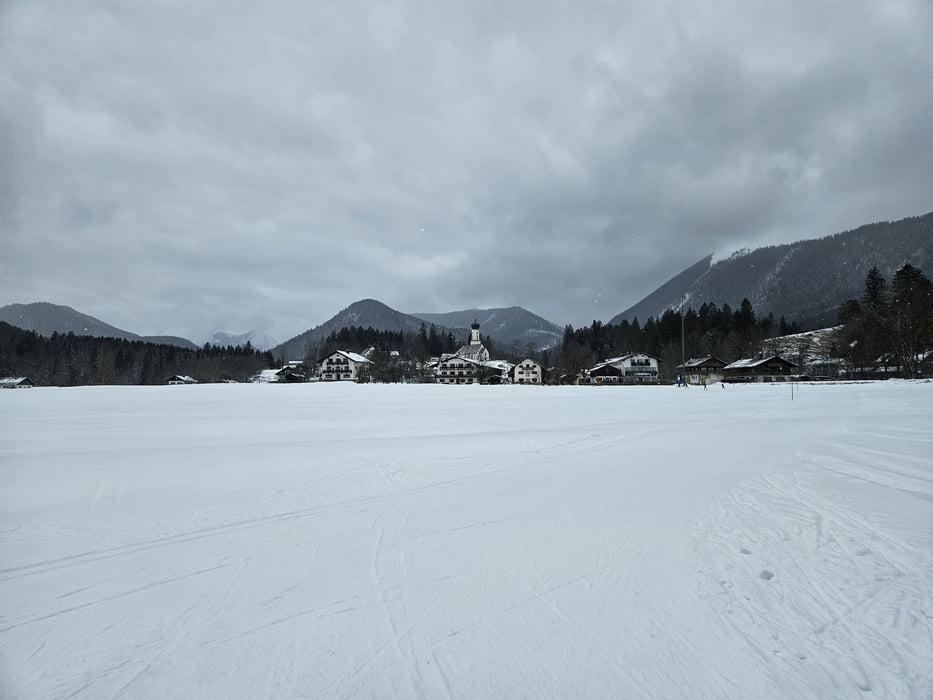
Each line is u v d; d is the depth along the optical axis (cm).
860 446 1145
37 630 396
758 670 327
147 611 425
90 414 2591
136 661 355
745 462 1000
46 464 1095
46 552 562
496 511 698
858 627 371
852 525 588
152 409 2950
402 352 14012
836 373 7331
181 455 1202
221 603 436
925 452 1056
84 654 364
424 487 859
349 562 522
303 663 349
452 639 373
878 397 2872
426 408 2850
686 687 313
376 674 334
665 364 10156
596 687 316
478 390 5484
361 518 678
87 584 478
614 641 365
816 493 737
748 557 504
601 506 706
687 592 436
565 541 568
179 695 318
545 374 10594
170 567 516
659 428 1647
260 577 488
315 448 1295
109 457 1183
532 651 356
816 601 411
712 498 727
